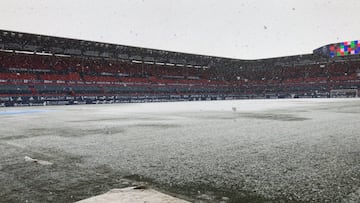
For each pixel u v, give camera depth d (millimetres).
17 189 3783
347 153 5746
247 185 3834
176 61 64562
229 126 10930
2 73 43062
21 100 40531
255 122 12344
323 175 4219
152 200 3254
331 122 11969
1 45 43219
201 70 71000
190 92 62812
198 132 9266
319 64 68438
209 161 5219
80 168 4840
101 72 55062
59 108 30703
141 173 4492
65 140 7883
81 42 48969
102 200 3271
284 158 5363
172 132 9359
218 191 3621
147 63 62938
